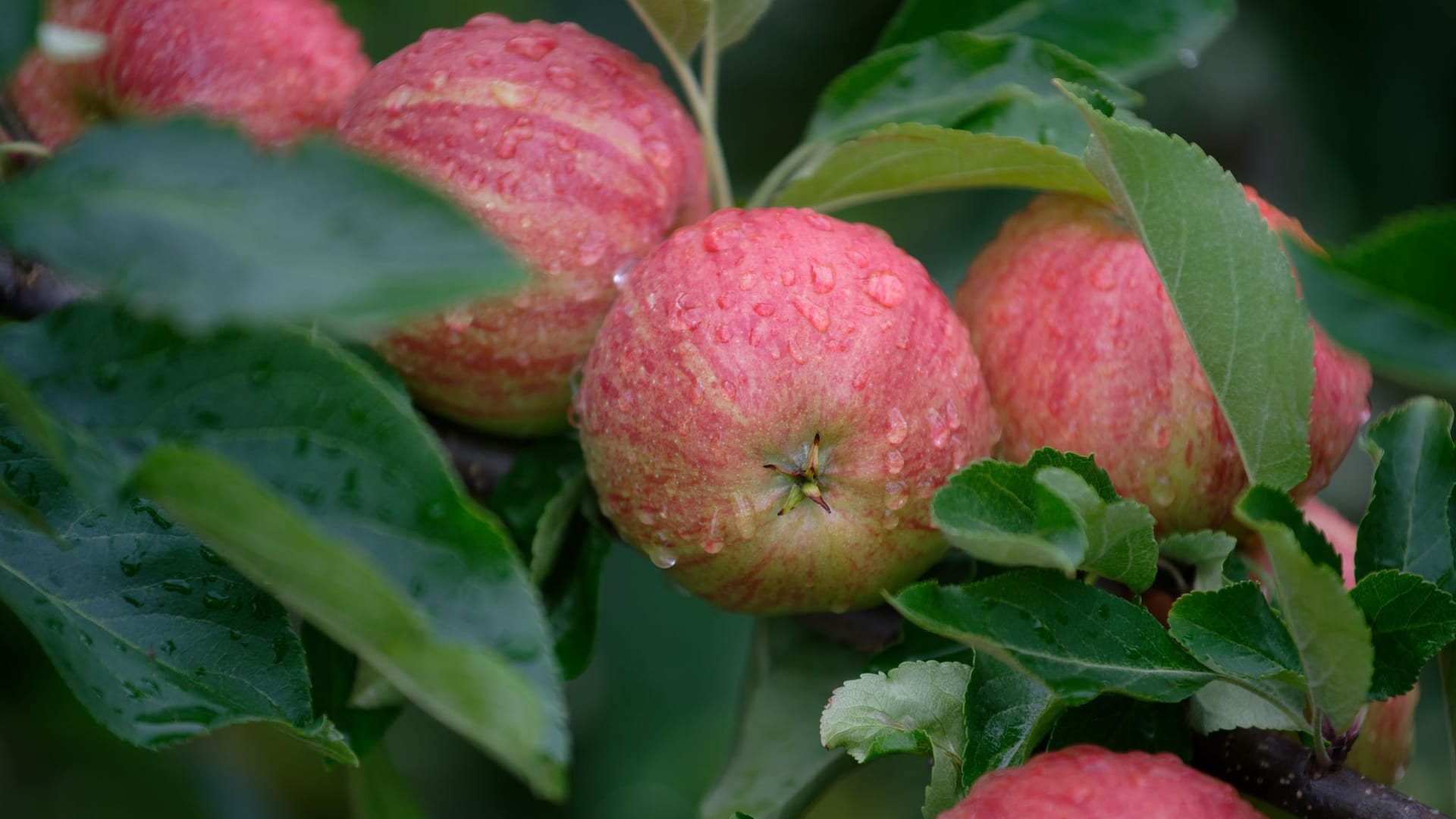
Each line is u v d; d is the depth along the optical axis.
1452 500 0.63
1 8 0.58
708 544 0.64
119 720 0.60
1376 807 0.62
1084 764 0.61
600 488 0.64
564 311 0.65
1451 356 0.57
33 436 0.57
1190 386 0.65
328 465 0.58
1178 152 0.62
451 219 0.54
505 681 0.55
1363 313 0.58
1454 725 0.65
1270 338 0.62
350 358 0.58
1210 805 0.60
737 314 0.63
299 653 0.60
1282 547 0.59
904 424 0.63
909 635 0.65
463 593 0.58
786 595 0.65
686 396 0.63
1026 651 0.61
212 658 0.60
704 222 0.64
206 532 0.56
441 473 0.58
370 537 0.58
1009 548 0.61
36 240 0.54
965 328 0.65
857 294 0.63
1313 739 0.62
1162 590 0.65
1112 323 0.65
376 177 0.54
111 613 0.60
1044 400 0.65
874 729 0.62
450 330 0.65
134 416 0.58
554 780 0.56
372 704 0.65
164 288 0.54
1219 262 0.62
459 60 0.65
